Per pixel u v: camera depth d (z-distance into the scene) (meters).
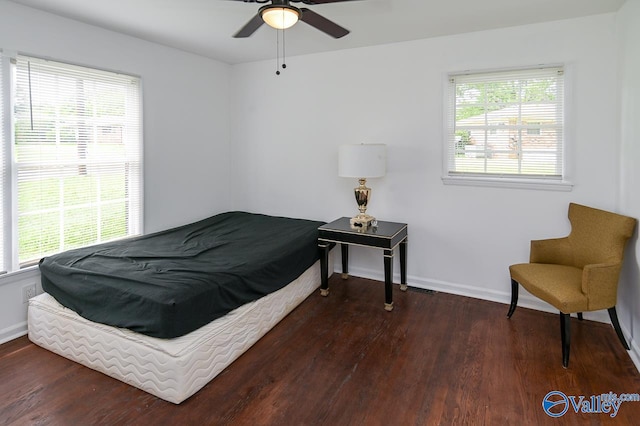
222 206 4.38
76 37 2.85
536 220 3.04
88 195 3.04
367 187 3.54
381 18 2.77
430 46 3.27
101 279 2.25
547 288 2.37
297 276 3.07
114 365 2.12
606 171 2.76
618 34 2.63
